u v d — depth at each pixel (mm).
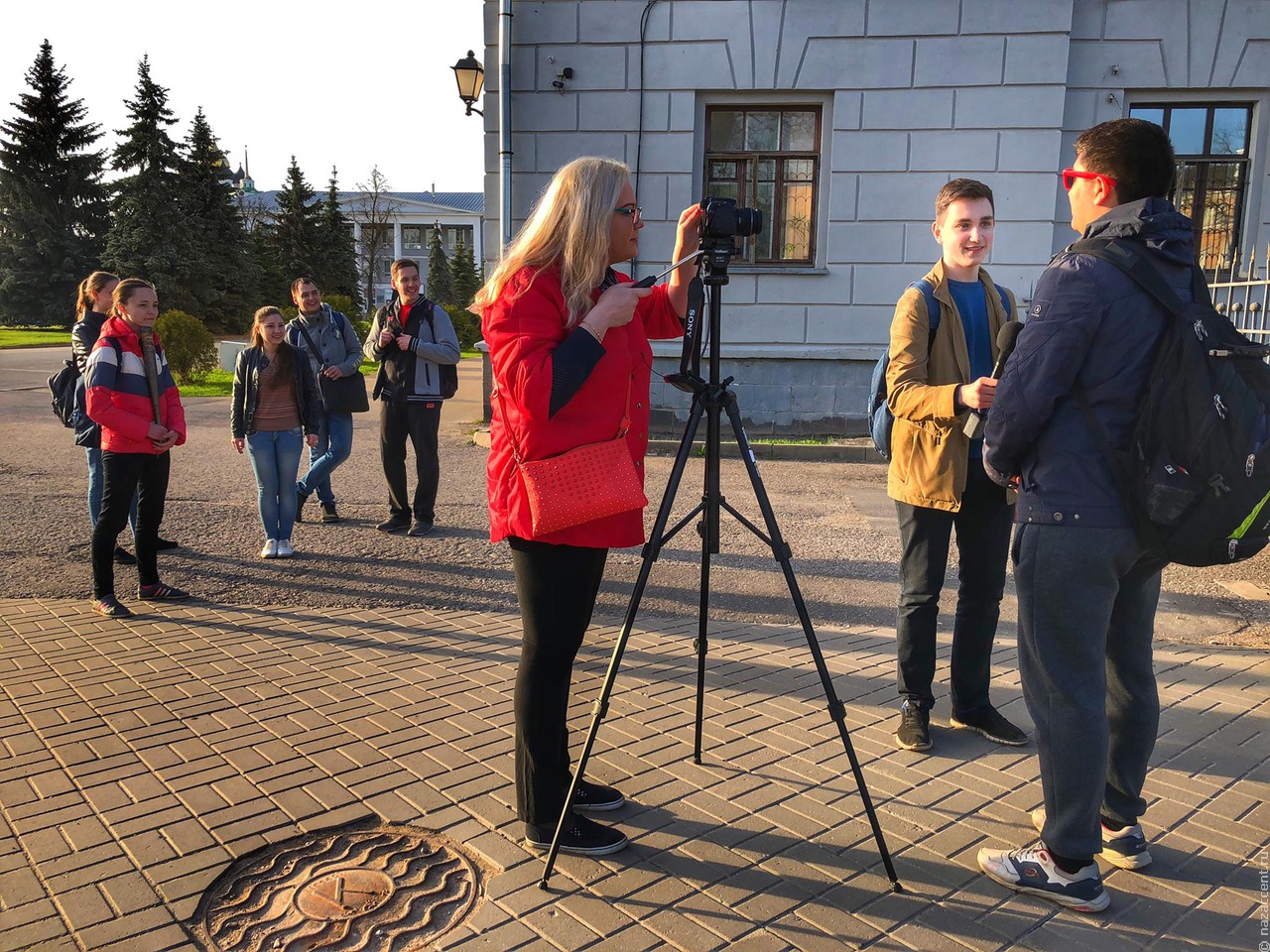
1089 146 2354
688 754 3301
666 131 11484
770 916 2377
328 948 2242
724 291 11773
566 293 2430
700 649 3135
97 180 48844
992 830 2811
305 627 4750
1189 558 2162
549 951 2232
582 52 11406
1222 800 3008
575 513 2367
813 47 11211
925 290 3217
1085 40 11273
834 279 11609
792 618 5094
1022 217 11234
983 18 10953
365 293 63750
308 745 3336
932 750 3359
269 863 2607
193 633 4621
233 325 46219
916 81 11148
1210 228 11750
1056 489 2295
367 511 7762
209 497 8086
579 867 2588
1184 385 2104
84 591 5375
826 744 3400
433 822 2814
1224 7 11047
